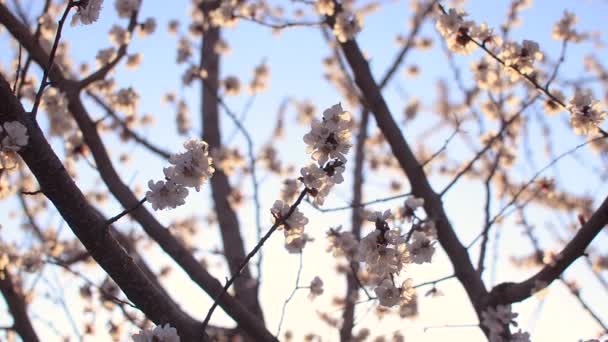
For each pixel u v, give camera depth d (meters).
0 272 4.72
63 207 2.39
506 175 5.97
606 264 6.20
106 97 6.03
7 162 2.34
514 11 5.72
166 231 4.29
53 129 5.22
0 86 2.25
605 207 3.42
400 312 4.21
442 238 4.33
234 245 6.25
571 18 4.37
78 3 2.42
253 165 5.32
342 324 5.24
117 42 5.52
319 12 4.97
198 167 2.51
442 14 4.04
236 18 5.63
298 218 2.73
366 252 2.92
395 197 4.26
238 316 4.04
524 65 3.84
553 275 3.74
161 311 2.65
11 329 4.77
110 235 2.50
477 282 4.18
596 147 5.30
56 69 4.52
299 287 3.55
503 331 3.81
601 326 4.05
